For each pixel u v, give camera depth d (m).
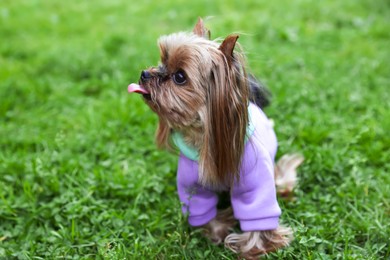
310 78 1.16
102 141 1.00
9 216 0.84
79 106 1.12
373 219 0.81
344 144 0.96
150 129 1.01
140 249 0.77
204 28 0.72
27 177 0.90
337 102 1.07
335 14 1.55
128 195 0.87
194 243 0.78
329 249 0.77
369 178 0.89
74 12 1.68
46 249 0.79
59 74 1.25
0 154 0.95
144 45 1.33
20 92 1.16
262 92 0.79
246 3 1.67
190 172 0.73
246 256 0.77
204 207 0.77
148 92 0.69
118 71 1.22
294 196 0.86
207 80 0.66
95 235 0.80
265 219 0.72
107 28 1.53
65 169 0.91
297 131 0.99
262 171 0.71
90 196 0.86
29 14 1.64
